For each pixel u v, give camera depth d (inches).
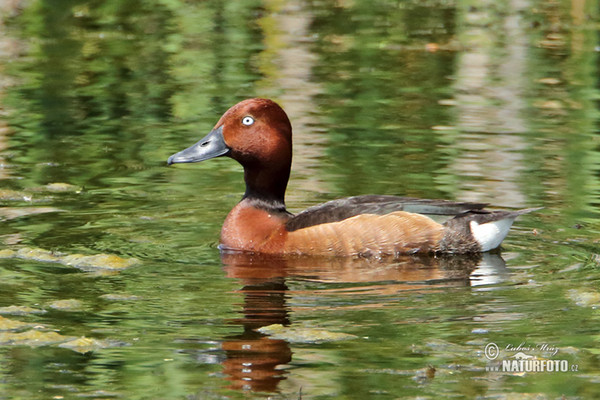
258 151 456.8
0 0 1066.1
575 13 1053.8
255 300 373.7
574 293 378.9
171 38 954.1
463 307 365.7
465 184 531.5
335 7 1078.4
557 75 815.1
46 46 916.6
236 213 457.1
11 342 333.1
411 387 300.8
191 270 411.5
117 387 301.0
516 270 410.3
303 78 807.7
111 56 880.3
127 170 575.5
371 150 601.9
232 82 792.3
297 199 508.1
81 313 358.3
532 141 620.1
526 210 438.3
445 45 924.6
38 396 294.7
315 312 360.8
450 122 670.5
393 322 351.3
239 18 1026.1
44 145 622.8
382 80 800.3
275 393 296.5
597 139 625.9
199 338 336.2
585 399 295.0
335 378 306.3
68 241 445.4
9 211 492.4
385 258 431.8
